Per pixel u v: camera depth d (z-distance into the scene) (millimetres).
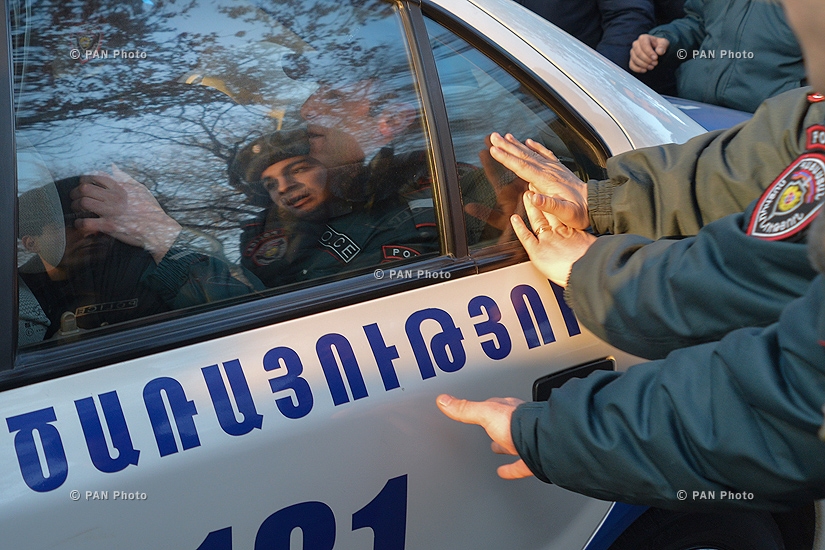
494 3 1687
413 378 1333
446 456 1373
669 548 1672
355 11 1451
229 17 1353
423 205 1443
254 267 1312
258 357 1245
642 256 1239
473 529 1434
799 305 928
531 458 1174
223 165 1312
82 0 1262
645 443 1021
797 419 889
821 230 752
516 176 1555
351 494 1283
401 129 1442
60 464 1106
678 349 1092
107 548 1112
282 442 1225
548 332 1469
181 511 1156
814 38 719
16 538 1064
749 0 2906
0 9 1197
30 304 1162
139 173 1258
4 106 1162
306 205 1360
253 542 1210
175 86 1295
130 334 1207
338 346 1295
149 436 1155
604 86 1730
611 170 1525
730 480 981
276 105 1358
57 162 1209
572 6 3418
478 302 1424
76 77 1239
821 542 1703
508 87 1585
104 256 1229
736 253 1087
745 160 1330
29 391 1127
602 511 1592
